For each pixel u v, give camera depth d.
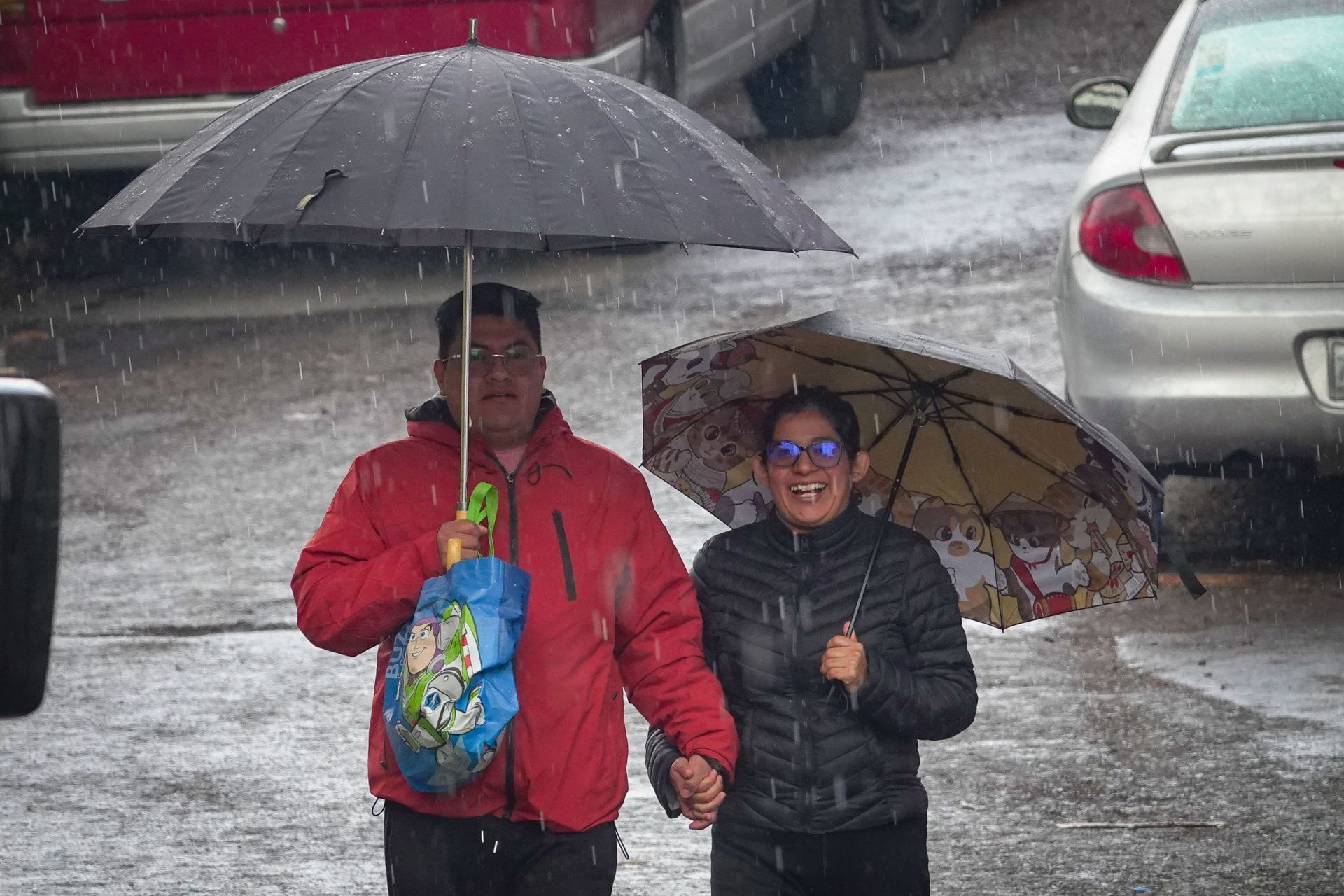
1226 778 20.77
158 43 41.78
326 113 13.45
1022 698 23.44
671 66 46.00
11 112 42.34
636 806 21.09
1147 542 14.71
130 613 28.17
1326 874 18.42
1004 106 61.22
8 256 51.81
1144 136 27.09
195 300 47.53
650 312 43.44
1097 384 25.80
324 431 36.91
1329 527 29.09
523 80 13.73
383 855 19.92
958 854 19.23
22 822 20.95
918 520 15.66
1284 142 25.11
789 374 15.09
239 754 22.88
